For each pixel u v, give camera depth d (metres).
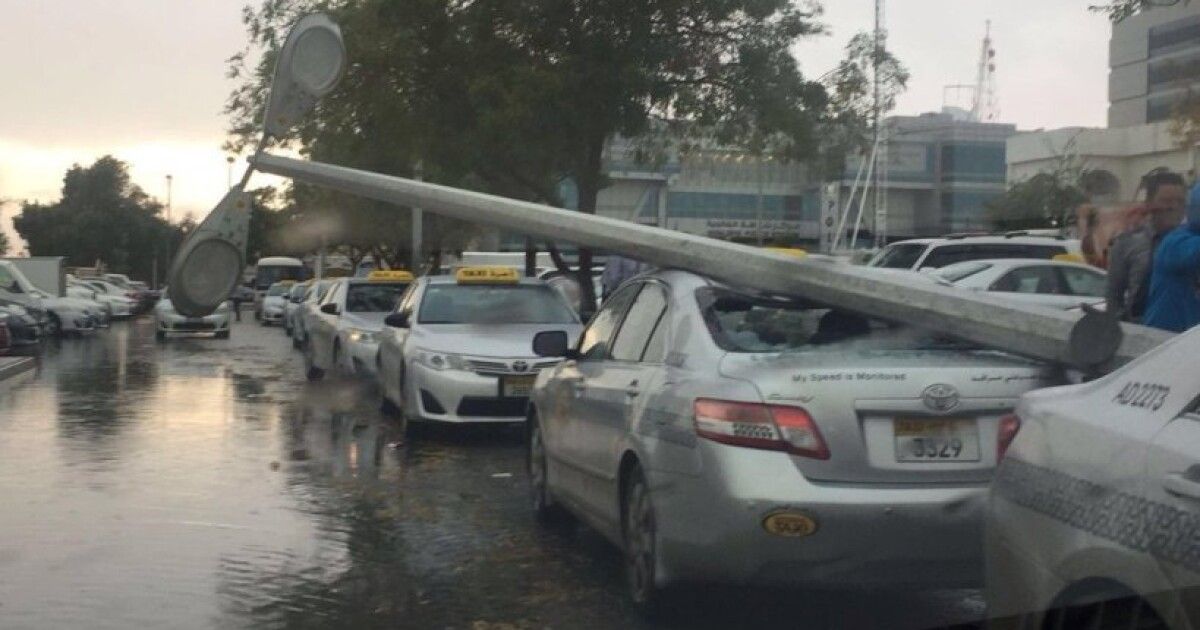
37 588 6.67
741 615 6.09
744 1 17.50
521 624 6.04
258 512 8.69
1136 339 5.39
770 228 24.95
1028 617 3.87
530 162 18.39
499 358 11.84
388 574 7.00
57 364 23.25
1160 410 3.51
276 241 37.19
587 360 7.43
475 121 17.77
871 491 5.14
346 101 18.02
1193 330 3.68
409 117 17.70
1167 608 3.24
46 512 8.64
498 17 17.52
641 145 19.30
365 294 18.67
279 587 6.72
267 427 13.36
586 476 6.94
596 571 7.04
